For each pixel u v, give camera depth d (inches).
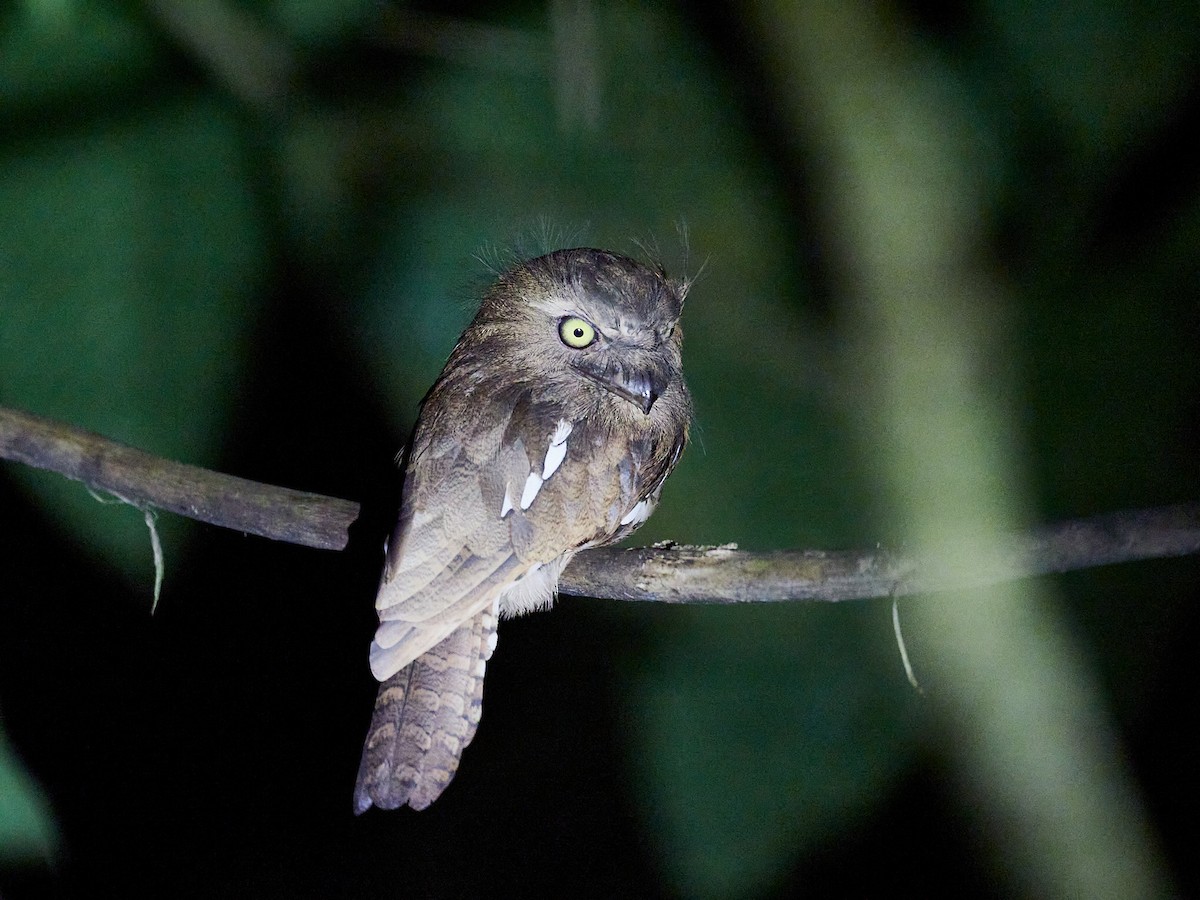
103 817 497.4
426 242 521.0
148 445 458.6
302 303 502.9
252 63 497.7
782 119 452.1
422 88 536.1
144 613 512.1
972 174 475.2
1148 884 392.5
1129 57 483.8
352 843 504.1
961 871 435.2
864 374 417.7
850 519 485.1
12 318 453.1
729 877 458.9
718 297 516.1
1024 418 468.8
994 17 485.1
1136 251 498.6
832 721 467.2
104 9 486.3
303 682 522.0
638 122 542.3
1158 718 457.4
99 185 468.4
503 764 507.8
